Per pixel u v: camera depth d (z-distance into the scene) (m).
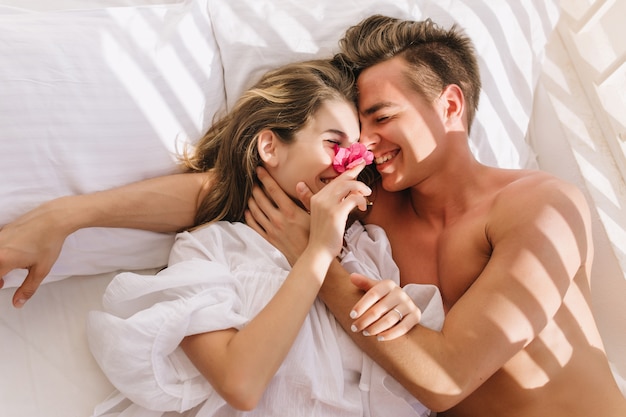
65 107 1.12
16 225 1.04
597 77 1.51
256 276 1.10
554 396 1.08
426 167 1.17
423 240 1.24
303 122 1.18
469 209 1.19
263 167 1.22
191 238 1.16
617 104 1.47
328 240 1.05
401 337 1.01
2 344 1.07
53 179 1.11
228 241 1.17
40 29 1.13
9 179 1.07
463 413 1.14
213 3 1.34
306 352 1.03
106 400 1.05
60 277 1.15
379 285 1.02
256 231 1.20
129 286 1.02
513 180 1.18
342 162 1.15
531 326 1.00
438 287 1.19
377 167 1.19
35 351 1.08
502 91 1.47
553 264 1.02
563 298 1.06
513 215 1.07
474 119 1.43
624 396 1.20
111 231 1.17
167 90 1.23
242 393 0.94
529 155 1.56
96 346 1.02
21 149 1.08
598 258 1.37
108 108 1.16
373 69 1.19
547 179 1.13
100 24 1.19
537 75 1.54
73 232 1.10
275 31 1.35
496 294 1.00
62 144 1.11
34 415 1.03
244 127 1.21
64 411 1.04
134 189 1.16
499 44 1.45
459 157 1.20
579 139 1.48
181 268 1.05
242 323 1.01
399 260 1.25
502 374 1.09
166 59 1.24
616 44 1.57
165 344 0.98
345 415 1.05
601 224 1.36
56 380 1.07
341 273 1.10
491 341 0.98
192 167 1.27
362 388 1.07
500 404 1.10
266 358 0.96
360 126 1.21
